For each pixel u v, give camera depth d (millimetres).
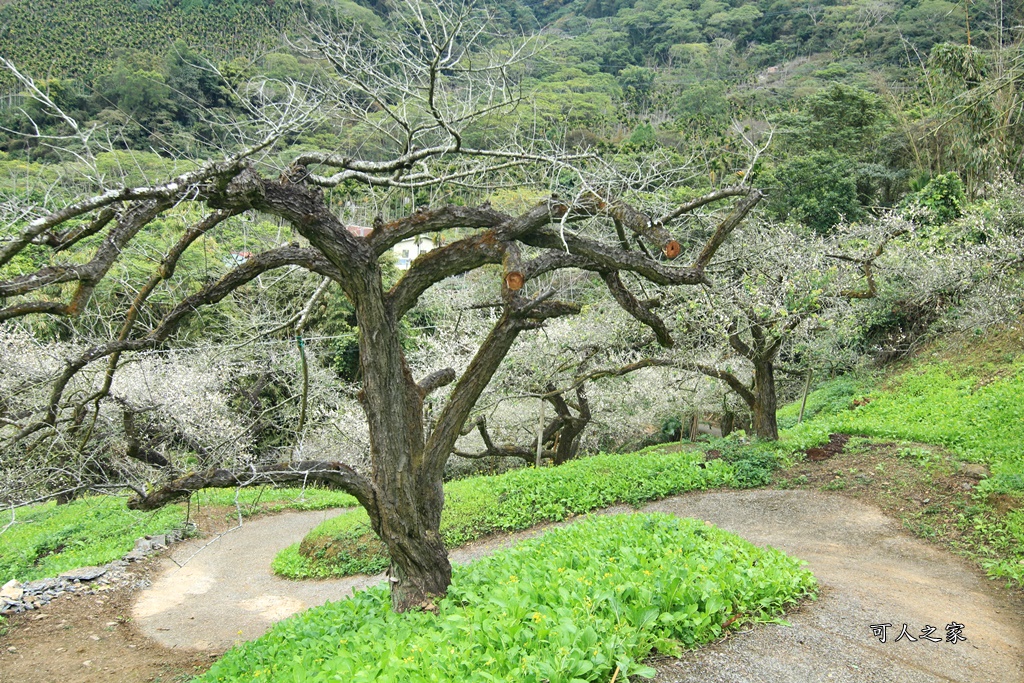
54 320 12320
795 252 13039
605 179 7668
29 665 9047
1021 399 14414
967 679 5375
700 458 14570
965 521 10094
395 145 9500
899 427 14562
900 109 31406
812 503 11867
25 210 5590
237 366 17125
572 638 4828
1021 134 22359
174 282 9609
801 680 5000
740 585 6379
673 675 4965
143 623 10805
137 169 6418
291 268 9203
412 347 20641
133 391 15445
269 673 6172
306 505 18766
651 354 16219
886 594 7637
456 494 14297
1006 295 15609
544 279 13750
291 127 5695
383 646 5559
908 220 19109
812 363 18016
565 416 18109
